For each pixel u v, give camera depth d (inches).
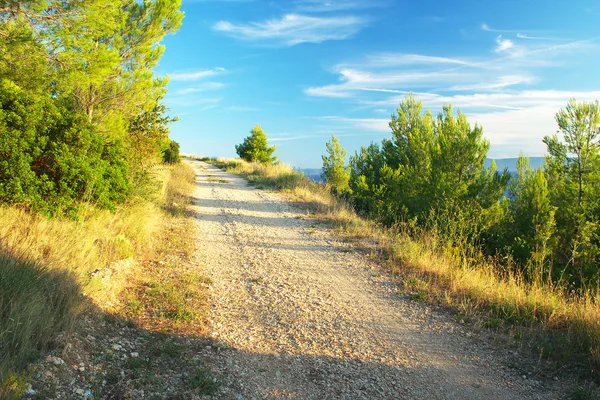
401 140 763.4
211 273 311.9
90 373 149.9
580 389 151.6
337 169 886.4
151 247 356.5
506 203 539.8
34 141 305.0
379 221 546.3
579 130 478.9
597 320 191.2
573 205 470.0
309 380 165.3
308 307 248.5
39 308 161.2
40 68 338.3
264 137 1742.1
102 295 219.8
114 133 454.3
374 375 170.4
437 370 175.2
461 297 258.1
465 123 533.0
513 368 174.9
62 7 342.3
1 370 128.0
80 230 286.8
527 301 233.5
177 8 524.4
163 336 194.7
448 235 378.9
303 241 428.5
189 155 2203.5
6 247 205.9
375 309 245.6
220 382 156.9
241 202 689.6
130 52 509.4
